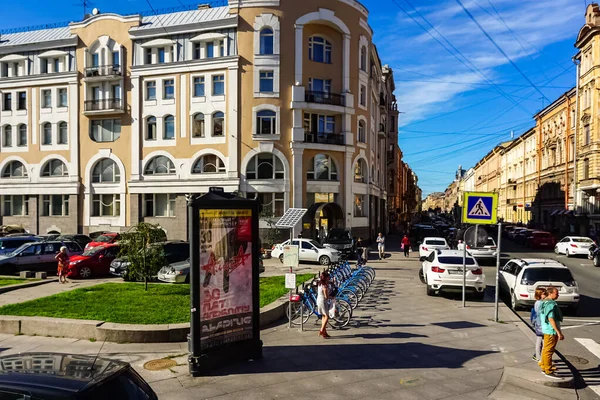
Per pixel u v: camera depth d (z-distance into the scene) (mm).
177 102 35844
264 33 34625
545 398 7035
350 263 25766
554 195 54219
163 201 36719
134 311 11375
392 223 68688
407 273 22344
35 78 38906
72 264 19375
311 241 26406
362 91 38844
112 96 37406
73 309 11625
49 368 4500
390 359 8719
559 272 13438
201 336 7863
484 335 10508
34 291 15156
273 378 7641
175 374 7754
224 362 8117
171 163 36219
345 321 11320
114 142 37281
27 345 9344
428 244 27797
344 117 36438
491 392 7191
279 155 34375
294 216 20234
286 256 11094
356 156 37531
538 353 8203
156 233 14961
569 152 48781
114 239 29172
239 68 34500
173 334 9555
